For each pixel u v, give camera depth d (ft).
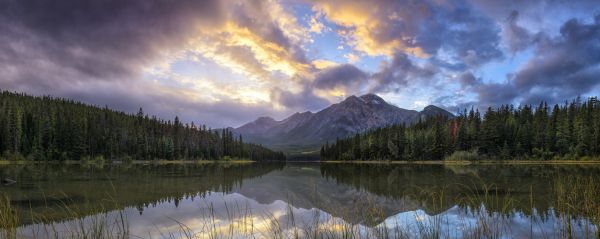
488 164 294.05
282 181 142.00
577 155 311.68
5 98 388.16
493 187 98.53
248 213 64.85
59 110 384.68
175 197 86.07
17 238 42.09
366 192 98.02
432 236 43.21
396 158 439.63
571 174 142.51
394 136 460.96
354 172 204.95
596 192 60.85
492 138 362.74
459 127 396.78
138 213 63.41
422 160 408.87
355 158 511.81
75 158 345.72
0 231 42.01
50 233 45.37
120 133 395.75
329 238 42.60
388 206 70.49
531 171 173.47
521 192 85.81
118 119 431.84
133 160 387.34
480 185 104.94
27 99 434.71
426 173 174.40
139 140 408.67
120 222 54.75
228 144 565.53
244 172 210.18
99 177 141.59
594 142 306.55
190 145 476.95
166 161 414.62
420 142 416.26
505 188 95.25
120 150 387.55
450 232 45.47
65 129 348.59
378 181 132.67
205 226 52.08
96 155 364.38
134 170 202.18
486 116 384.06
